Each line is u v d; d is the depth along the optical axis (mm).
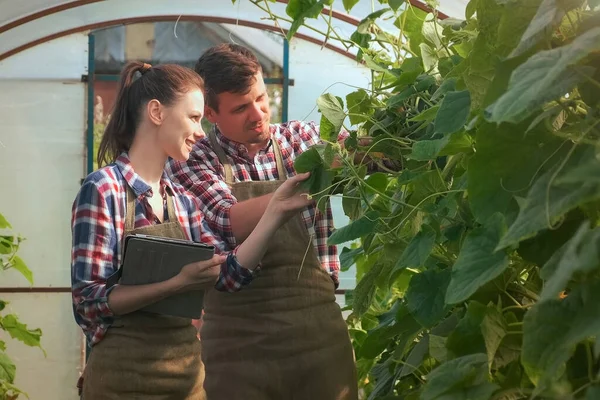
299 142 3506
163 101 2930
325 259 3389
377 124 2709
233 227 3199
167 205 3025
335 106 2596
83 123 6906
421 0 4801
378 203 2668
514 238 1303
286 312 3271
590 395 1310
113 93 6891
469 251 1595
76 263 2816
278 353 3260
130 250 2762
